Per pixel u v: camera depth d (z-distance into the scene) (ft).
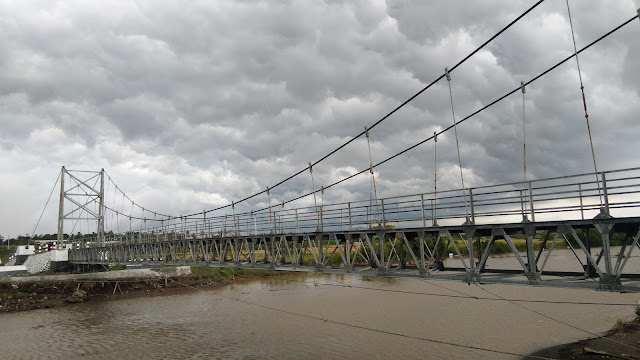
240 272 273.95
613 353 91.40
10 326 154.81
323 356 103.81
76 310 184.44
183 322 151.94
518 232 66.03
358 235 88.43
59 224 305.73
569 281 57.21
